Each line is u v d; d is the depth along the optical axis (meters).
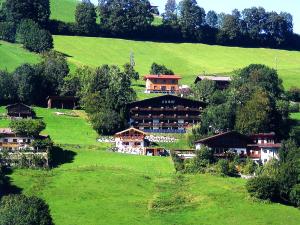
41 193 188.62
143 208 182.25
